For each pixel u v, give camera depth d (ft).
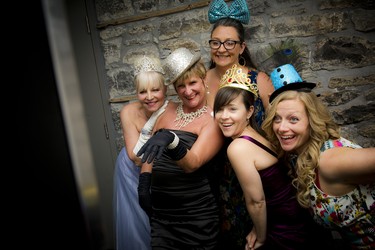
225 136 4.25
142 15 6.45
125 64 6.79
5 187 1.20
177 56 4.13
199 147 4.09
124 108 5.53
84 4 6.66
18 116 1.15
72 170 1.14
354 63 5.66
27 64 1.10
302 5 5.69
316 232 4.05
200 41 6.29
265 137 4.28
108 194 7.29
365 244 3.28
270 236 3.97
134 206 5.25
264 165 3.76
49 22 1.06
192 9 6.20
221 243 4.80
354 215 3.21
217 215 4.52
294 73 3.86
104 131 7.16
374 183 3.08
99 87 6.98
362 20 5.48
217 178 4.73
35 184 1.19
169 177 4.38
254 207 3.81
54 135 1.13
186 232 4.37
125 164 5.46
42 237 1.23
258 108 4.72
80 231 1.20
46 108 1.12
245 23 4.99
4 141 1.18
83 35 6.79
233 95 3.84
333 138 3.43
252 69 5.16
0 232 1.21
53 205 1.19
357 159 2.93
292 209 3.84
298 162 3.55
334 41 5.66
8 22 1.08
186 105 4.51
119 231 5.33
